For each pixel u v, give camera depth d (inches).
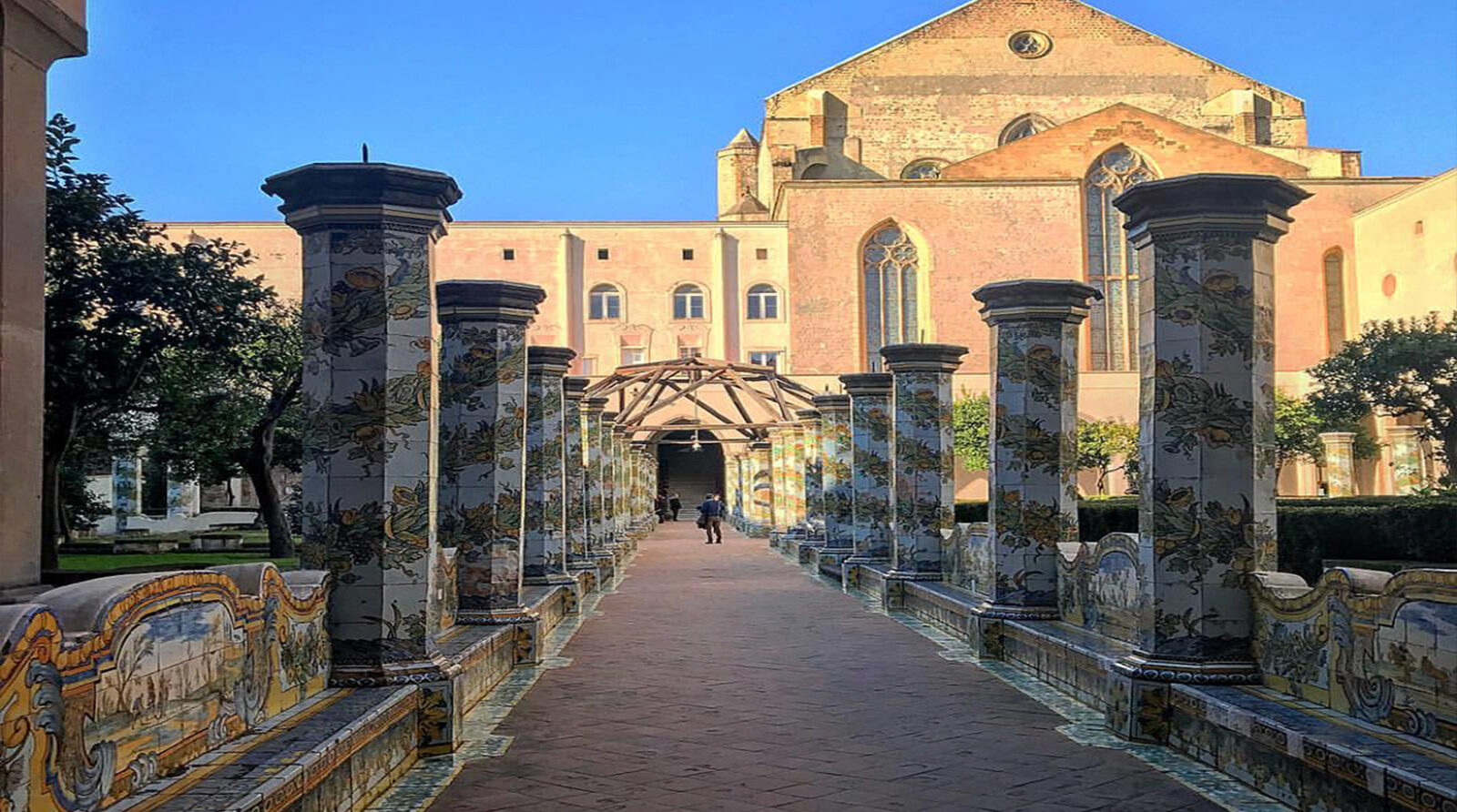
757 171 2787.9
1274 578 328.2
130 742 204.1
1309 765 256.4
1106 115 2322.8
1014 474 510.0
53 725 175.6
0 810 159.9
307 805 232.4
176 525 1740.9
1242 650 334.3
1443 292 1963.6
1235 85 2650.1
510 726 374.9
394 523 330.6
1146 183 341.7
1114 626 428.5
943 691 430.6
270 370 901.2
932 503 714.2
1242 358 340.5
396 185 330.3
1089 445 1905.8
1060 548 501.0
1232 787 288.5
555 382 705.6
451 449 510.0
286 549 987.9
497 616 500.7
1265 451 341.4
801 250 2289.6
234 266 762.8
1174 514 339.9
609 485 1093.8
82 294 652.1
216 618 243.6
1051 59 2613.2
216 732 243.8
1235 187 338.0
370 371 331.0
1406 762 230.1
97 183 666.8
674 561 1185.4
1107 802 278.2
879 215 2301.9
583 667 495.5
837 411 1002.7
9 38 275.9
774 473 1451.8
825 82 2581.2
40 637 171.8
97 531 1562.5
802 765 319.0
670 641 577.9
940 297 2293.3
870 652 534.0
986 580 577.0
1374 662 269.1
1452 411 1413.6
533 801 285.1
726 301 2305.6
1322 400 1523.1
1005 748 335.9
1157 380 344.8
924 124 2583.7
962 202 2305.6
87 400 697.0
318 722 272.8
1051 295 508.1
